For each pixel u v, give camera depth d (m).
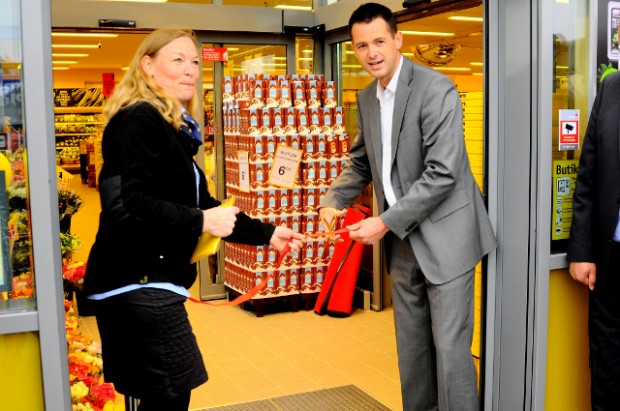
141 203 1.94
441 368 2.70
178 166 2.07
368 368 4.17
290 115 5.20
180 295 2.10
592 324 2.73
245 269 5.36
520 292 2.79
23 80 1.95
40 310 2.00
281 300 5.34
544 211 2.69
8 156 1.97
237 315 5.36
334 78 6.01
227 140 5.60
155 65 2.11
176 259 2.08
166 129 2.02
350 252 5.21
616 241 2.62
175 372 2.08
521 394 2.83
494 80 2.79
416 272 2.84
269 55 5.95
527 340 2.79
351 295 5.26
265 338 4.78
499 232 2.84
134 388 2.09
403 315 2.92
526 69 2.69
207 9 5.53
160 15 5.39
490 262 2.86
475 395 2.75
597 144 2.65
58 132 22.78
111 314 2.08
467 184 2.74
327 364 4.25
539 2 2.61
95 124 23.02
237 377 4.04
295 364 4.25
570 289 2.88
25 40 1.93
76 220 10.65
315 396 3.73
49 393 2.03
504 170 2.80
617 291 2.64
